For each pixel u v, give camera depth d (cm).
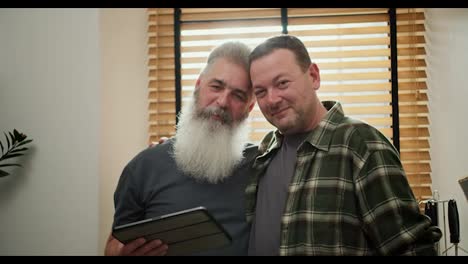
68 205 230
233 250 132
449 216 190
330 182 117
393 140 240
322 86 246
